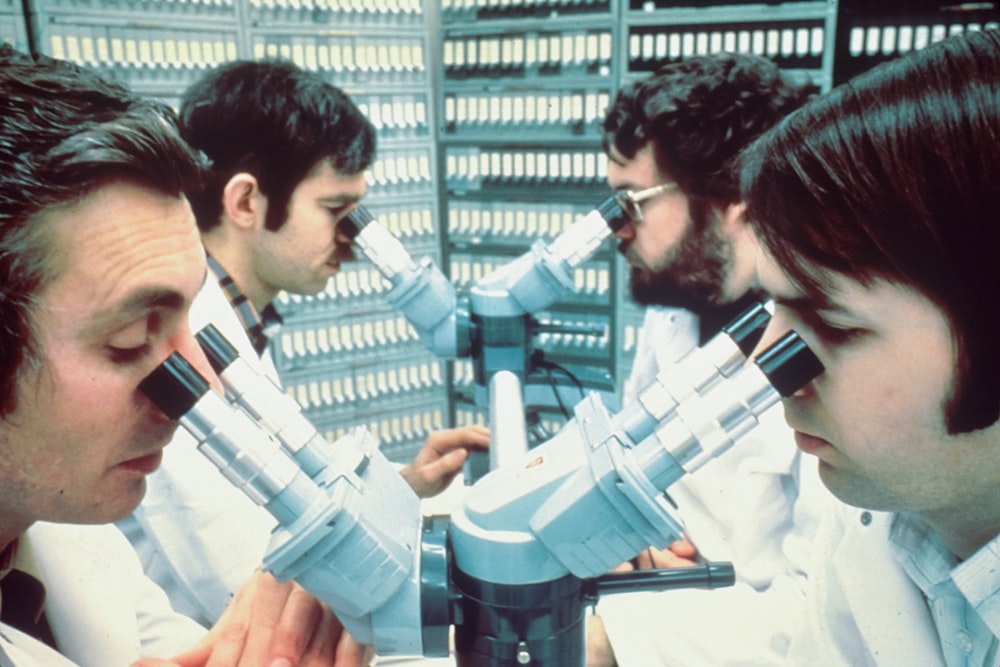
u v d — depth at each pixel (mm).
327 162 1517
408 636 575
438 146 3545
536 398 1532
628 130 1585
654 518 517
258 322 1556
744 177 625
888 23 2918
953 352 536
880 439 589
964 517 666
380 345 3551
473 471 1585
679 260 1609
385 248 1438
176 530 1164
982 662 750
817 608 968
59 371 526
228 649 676
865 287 540
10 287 490
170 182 545
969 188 499
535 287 1331
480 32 3330
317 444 583
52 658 663
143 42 2990
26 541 796
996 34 519
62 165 487
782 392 544
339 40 3324
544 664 584
